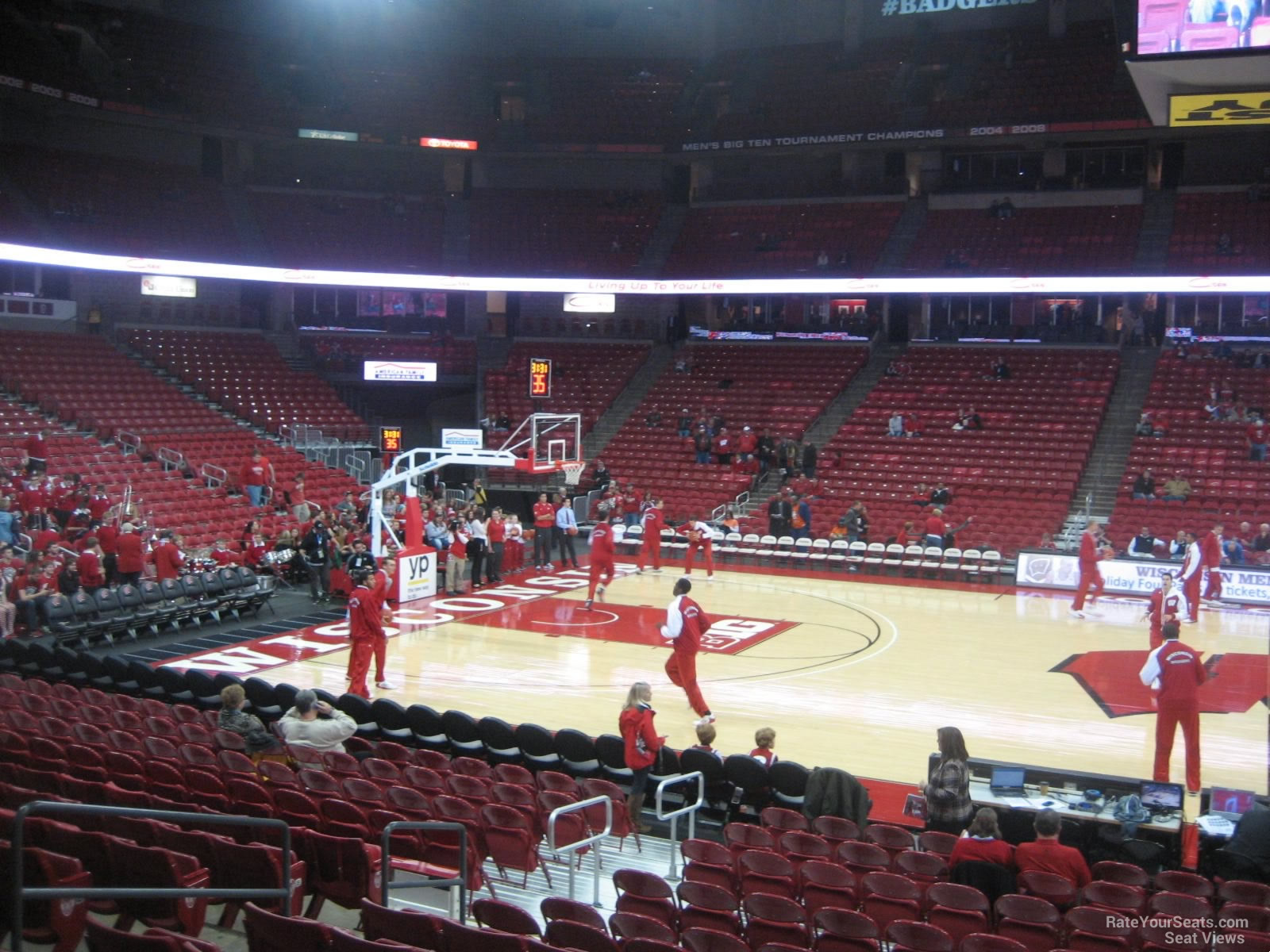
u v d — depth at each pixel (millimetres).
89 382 29844
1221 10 15086
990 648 18906
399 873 8680
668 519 29719
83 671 14906
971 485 28312
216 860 7488
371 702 14164
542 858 10078
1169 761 12281
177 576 20109
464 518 24250
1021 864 8578
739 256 37094
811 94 37688
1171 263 32625
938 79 36406
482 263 37719
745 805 11258
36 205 32281
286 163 39281
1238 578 22844
